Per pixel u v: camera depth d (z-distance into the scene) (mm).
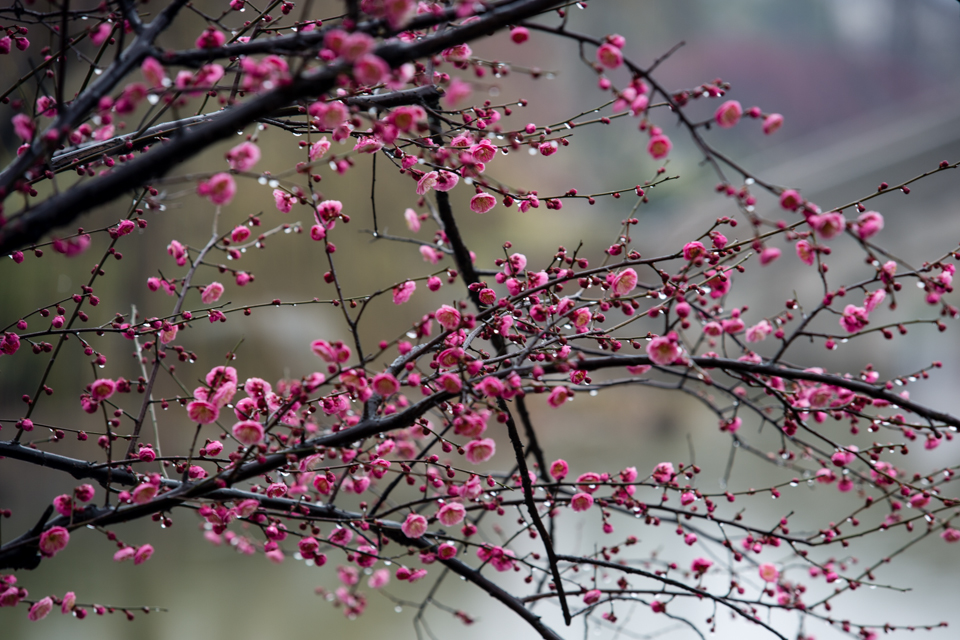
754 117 2693
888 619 7145
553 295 2869
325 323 11664
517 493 3201
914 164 22781
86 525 2807
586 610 2922
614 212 26844
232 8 2850
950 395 21156
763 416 3023
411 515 2850
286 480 3027
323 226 2846
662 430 14508
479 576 2928
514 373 2793
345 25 2686
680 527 2980
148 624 6383
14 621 6352
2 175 2695
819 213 2699
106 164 2846
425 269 12898
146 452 2848
